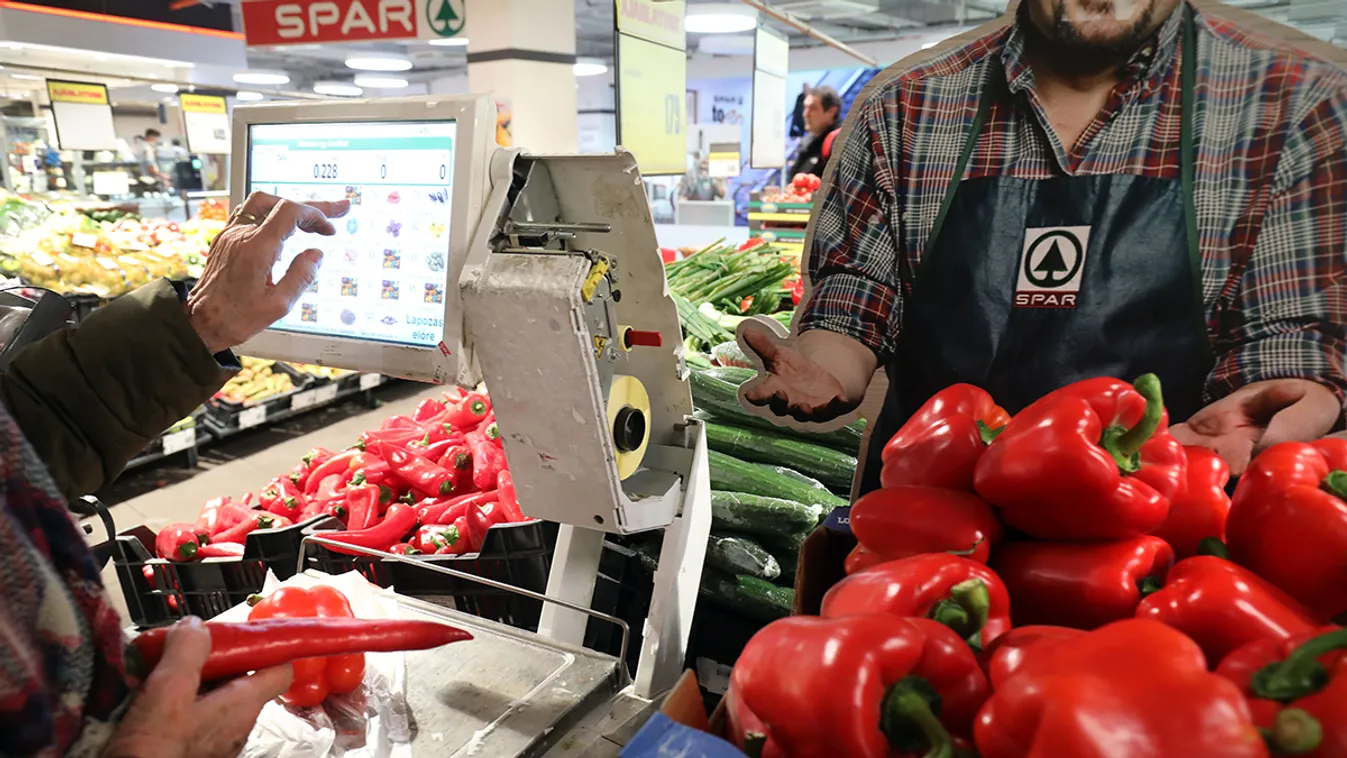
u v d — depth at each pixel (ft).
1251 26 3.65
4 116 28.27
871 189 4.62
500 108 15.43
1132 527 3.42
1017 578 3.61
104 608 2.27
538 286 3.71
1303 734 2.24
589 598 4.96
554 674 4.40
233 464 16.52
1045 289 4.31
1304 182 3.69
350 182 4.61
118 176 27.32
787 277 10.93
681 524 4.65
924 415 4.15
